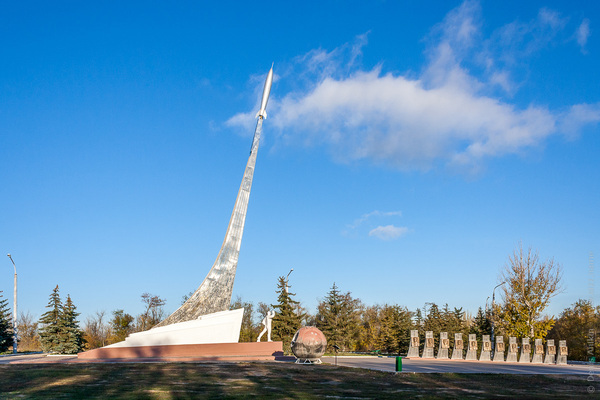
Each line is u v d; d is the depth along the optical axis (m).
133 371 28.78
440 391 23.75
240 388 22.78
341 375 28.67
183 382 24.39
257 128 49.81
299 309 81.44
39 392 21.03
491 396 22.50
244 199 47.31
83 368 30.31
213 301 43.94
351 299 102.00
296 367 32.47
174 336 40.50
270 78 51.09
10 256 56.38
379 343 98.31
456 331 80.25
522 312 58.56
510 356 45.00
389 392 22.88
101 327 102.31
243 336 68.75
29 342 101.12
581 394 23.89
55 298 73.12
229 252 45.56
